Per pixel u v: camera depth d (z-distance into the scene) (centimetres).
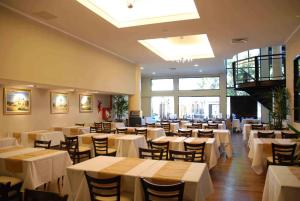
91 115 1059
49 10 482
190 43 873
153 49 850
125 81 980
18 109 704
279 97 719
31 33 532
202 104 1546
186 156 384
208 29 591
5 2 450
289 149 413
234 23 548
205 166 283
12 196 289
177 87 1588
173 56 1010
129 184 261
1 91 654
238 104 1457
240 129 1319
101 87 803
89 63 739
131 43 734
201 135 620
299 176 247
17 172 322
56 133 670
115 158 325
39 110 780
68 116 915
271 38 677
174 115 1538
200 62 1065
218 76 1494
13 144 550
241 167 565
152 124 898
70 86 654
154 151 367
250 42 713
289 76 691
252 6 455
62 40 625
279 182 228
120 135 592
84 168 274
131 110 1072
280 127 720
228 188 418
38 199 191
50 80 586
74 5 458
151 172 259
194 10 516
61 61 621
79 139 566
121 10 550
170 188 215
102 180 239
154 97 1648
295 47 619
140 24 562
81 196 261
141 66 1180
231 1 433
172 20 535
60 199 183
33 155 350
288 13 490
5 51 472
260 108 1346
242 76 912
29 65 527
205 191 269
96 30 606
